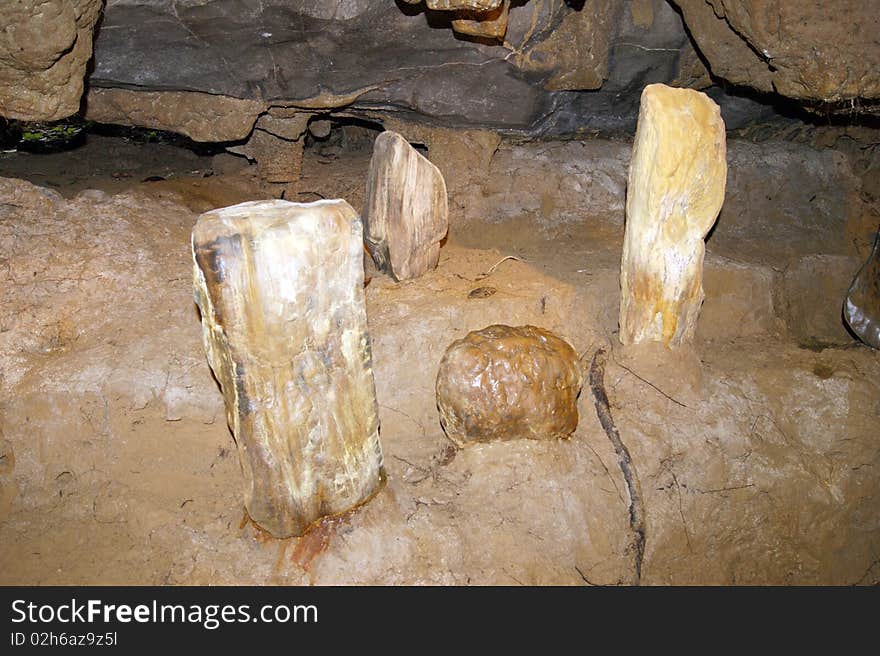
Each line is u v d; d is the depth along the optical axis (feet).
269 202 2.46
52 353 3.28
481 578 2.90
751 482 3.34
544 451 3.13
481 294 3.66
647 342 3.50
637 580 3.11
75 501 3.05
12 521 3.01
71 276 3.55
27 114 3.43
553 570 2.99
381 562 2.84
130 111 4.37
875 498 3.40
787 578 3.26
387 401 3.35
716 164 3.20
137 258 3.74
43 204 3.97
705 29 3.96
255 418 2.51
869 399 3.52
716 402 3.47
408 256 3.77
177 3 3.68
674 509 3.23
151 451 3.14
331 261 2.43
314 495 2.74
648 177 3.17
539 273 4.00
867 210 5.15
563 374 3.12
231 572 2.81
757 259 4.67
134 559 2.90
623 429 3.34
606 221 4.89
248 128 4.44
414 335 3.43
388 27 3.93
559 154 5.05
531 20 4.08
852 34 3.33
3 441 3.08
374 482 2.89
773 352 3.84
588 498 3.14
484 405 3.05
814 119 5.02
